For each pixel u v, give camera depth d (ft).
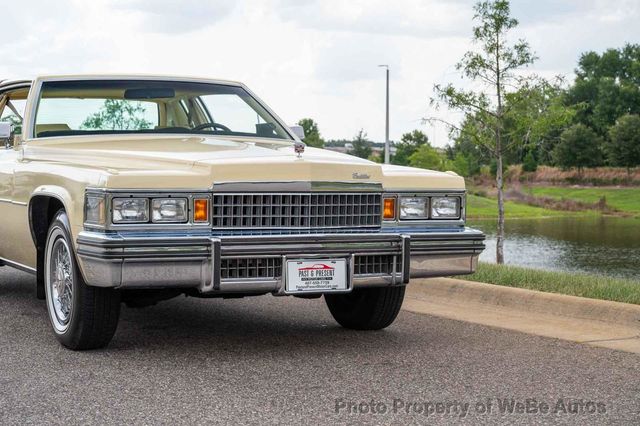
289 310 24.76
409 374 16.94
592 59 426.92
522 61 60.59
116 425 13.66
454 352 18.95
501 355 18.67
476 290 25.99
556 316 23.57
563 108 61.52
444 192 19.67
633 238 166.20
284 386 16.01
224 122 23.34
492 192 346.13
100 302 18.24
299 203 18.25
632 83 406.62
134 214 17.15
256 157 18.63
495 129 62.18
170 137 22.40
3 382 16.25
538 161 384.68
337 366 17.60
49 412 14.34
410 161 280.10
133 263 16.92
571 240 159.63
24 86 24.39
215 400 15.06
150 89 23.18
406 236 18.92
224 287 17.53
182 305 25.59
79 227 17.79
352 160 19.57
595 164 380.17
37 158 21.62
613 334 21.02
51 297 19.75
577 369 17.43
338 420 13.92
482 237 19.71
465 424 13.75
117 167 18.98
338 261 18.39
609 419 14.07
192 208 17.47
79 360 18.08
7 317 23.07
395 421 13.88
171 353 18.78
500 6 59.82
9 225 22.44
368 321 21.25
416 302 26.04
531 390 15.80
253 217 17.95
